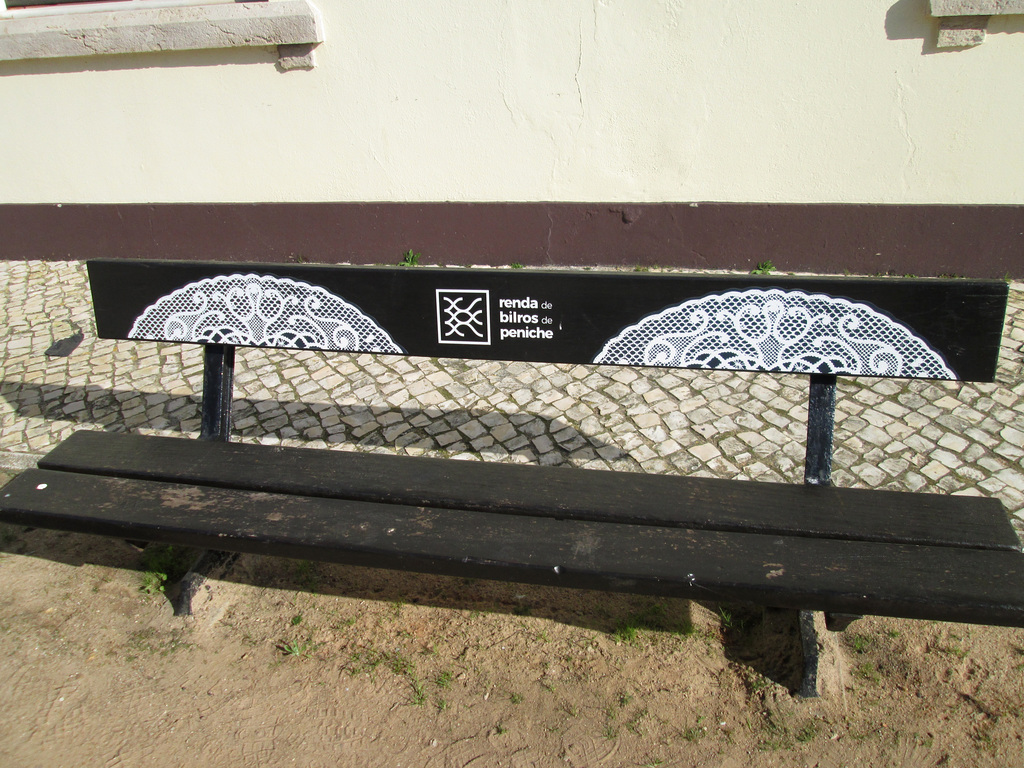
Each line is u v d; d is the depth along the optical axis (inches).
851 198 199.5
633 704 93.7
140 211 240.2
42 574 117.0
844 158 195.8
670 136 202.2
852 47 184.5
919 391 157.6
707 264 214.8
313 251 235.5
